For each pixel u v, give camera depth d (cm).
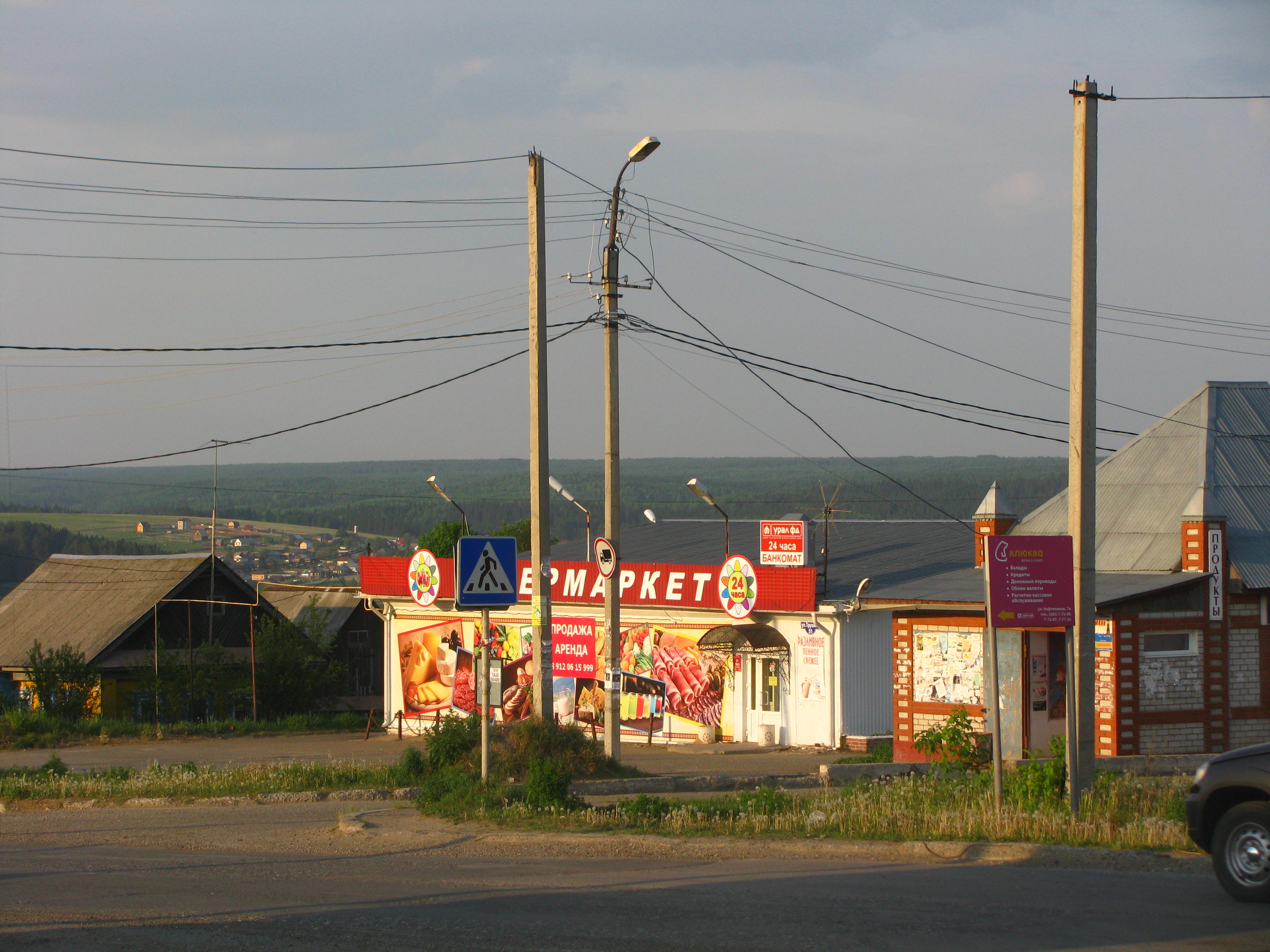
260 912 1380
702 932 1229
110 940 1262
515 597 2316
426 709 5231
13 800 2634
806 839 1780
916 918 1271
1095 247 2091
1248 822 1325
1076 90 2092
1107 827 1698
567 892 1451
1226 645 3095
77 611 6662
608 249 3144
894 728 3438
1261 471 3456
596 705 4644
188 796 2628
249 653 6819
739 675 4222
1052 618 1889
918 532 5250
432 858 1758
